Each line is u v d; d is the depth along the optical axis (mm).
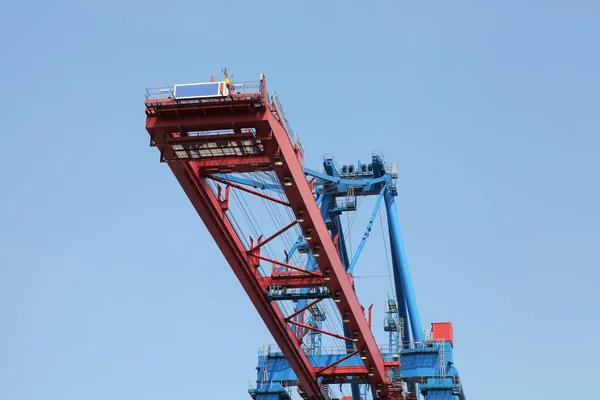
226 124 128000
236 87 126938
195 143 129625
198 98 125688
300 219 146250
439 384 194750
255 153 132125
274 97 130500
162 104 127188
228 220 150250
